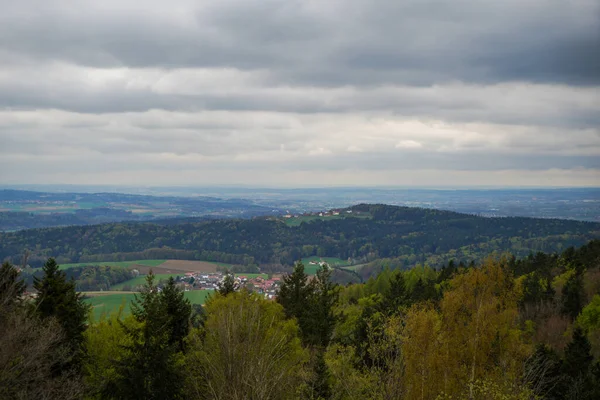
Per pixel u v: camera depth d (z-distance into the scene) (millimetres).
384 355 20766
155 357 19734
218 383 17172
